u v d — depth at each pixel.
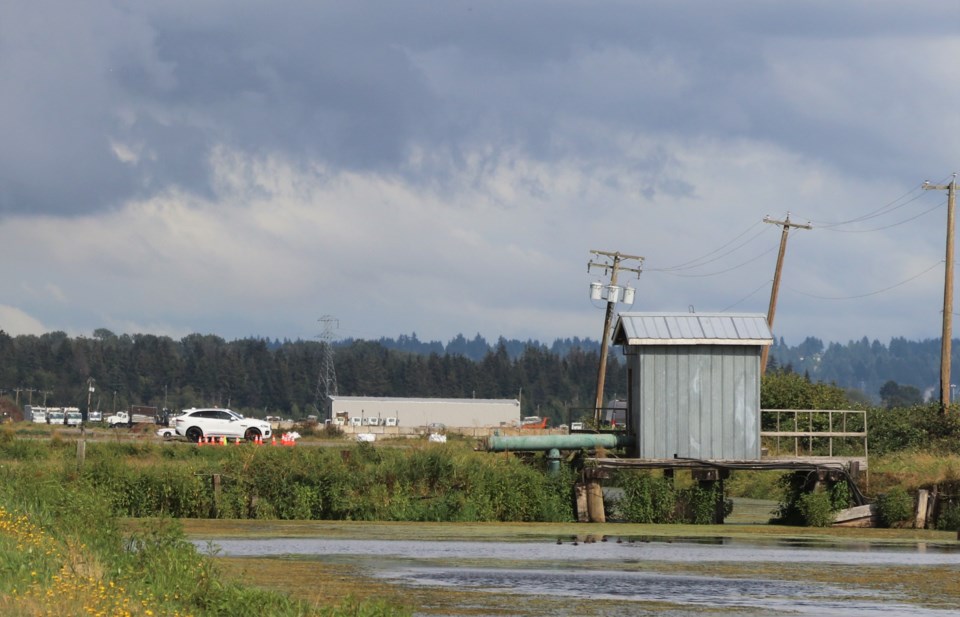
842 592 55.44
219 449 120.69
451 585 55.84
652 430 91.94
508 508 90.75
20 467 88.50
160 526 51.94
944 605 51.88
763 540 80.06
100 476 87.31
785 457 93.44
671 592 54.75
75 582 38.94
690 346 92.50
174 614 38.44
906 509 89.31
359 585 55.34
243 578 55.66
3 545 43.94
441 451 93.12
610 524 89.31
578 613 48.44
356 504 89.25
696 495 91.94
